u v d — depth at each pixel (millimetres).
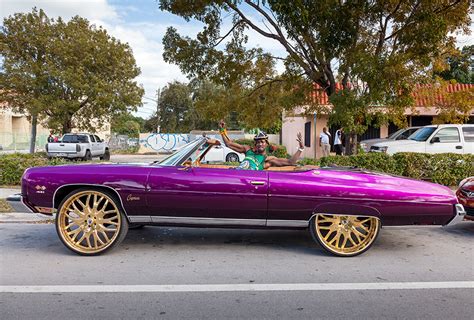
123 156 32625
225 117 14398
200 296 3850
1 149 29484
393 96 9922
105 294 3885
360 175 5227
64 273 4477
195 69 12766
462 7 10938
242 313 3477
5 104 25594
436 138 12422
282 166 5840
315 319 3375
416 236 6352
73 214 5316
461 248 5660
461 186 6715
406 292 3990
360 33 11695
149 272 4523
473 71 27406
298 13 9766
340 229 5129
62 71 20672
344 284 4184
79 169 5211
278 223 5145
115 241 5137
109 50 22125
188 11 11844
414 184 5195
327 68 11562
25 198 5242
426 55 9883
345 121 10273
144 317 3395
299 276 4422
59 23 21891
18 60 21375
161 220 5188
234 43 12617
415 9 10367
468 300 3807
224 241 5883
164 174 5078
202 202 5023
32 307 3584
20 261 4914
